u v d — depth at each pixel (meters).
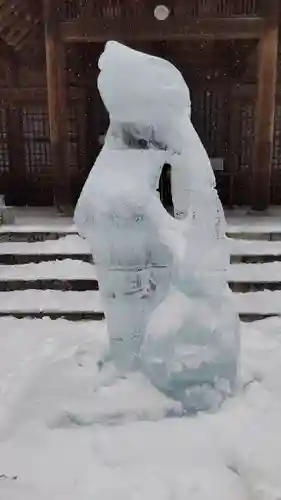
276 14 8.42
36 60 10.51
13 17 9.23
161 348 4.28
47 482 3.70
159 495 3.54
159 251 4.31
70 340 6.13
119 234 4.24
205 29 8.54
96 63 10.45
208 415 4.31
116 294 4.44
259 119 9.07
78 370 4.93
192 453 3.92
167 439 4.07
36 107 10.84
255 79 10.30
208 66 10.34
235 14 9.07
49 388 4.66
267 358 5.39
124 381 4.59
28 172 11.23
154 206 4.25
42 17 9.41
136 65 3.94
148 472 3.76
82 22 8.70
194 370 4.27
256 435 3.93
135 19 8.60
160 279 4.40
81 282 7.36
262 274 7.41
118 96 4.02
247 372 4.93
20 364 5.57
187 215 4.27
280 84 10.19
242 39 9.73
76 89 10.62
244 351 5.57
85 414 4.31
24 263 7.95
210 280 4.24
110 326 4.61
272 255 7.74
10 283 7.43
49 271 7.59
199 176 4.17
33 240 8.58
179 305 4.28
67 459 3.93
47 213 10.09
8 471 3.81
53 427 4.30
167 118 4.08
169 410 4.31
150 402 4.35
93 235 4.32
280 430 3.99
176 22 8.55
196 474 3.72
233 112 10.57
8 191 11.31
